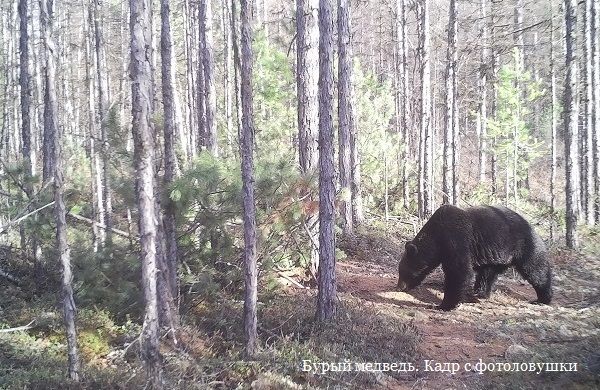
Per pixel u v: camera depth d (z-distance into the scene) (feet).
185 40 93.15
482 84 92.89
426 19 66.54
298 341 28.07
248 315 26.73
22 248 41.11
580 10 93.04
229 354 27.30
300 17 40.09
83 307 32.19
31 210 34.27
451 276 37.29
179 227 33.42
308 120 40.22
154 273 22.67
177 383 23.97
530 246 38.83
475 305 38.47
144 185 22.25
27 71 45.47
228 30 89.15
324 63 29.22
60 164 24.22
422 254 38.37
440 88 124.57
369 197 77.82
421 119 69.87
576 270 50.24
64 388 23.72
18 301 34.35
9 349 28.04
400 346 29.04
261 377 24.45
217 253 34.27
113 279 32.19
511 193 102.42
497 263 38.09
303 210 33.76
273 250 35.83
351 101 58.80
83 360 27.12
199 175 30.71
